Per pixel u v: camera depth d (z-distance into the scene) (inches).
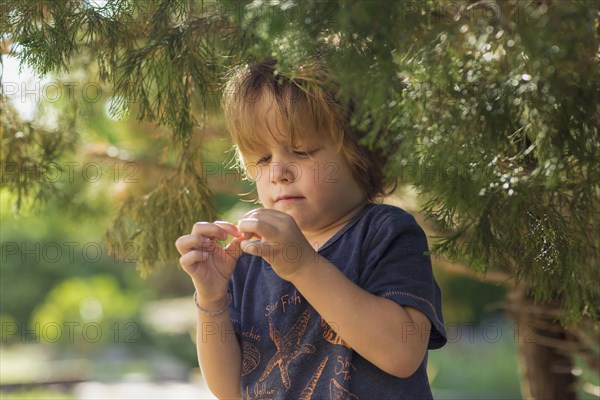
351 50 44.4
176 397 295.0
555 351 97.1
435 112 46.8
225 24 60.1
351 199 60.1
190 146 74.8
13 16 59.6
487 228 48.5
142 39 64.2
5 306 500.4
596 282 54.1
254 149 59.2
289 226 52.2
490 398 372.8
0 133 77.8
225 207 134.3
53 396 304.7
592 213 53.1
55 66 60.8
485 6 49.3
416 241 57.3
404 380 55.7
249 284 64.1
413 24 43.5
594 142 47.1
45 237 375.6
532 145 47.7
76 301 447.5
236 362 61.7
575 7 40.2
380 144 48.2
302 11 43.3
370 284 56.0
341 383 55.5
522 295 92.7
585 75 44.1
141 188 100.3
